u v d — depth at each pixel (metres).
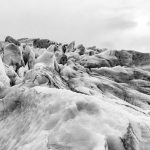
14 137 10.33
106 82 35.91
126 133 8.85
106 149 8.27
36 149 8.90
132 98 33.81
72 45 63.47
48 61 33.69
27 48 43.97
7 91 14.95
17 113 11.55
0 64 25.03
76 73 35.06
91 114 9.51
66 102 9.98
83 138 8.65
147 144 9.11
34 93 11.31
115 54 56.16
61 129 9.11
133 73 45.31
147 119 10.50
